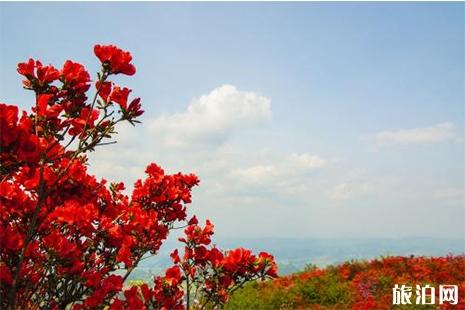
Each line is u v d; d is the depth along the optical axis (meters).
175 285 4.32
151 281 4.49
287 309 13.79
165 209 5.15
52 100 2.81
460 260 16.80
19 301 2.96
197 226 5.07
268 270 4.77
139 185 5.28
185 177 5.52
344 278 15.93
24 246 2.49
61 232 3.36
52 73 2.74
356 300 13.66
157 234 4.50
